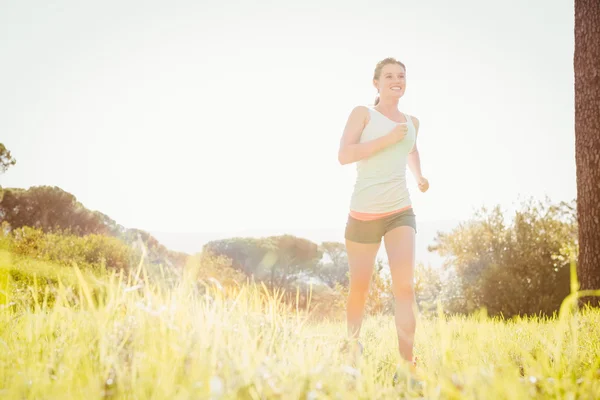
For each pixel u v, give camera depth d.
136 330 1.79
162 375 1.42
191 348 1.68
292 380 1.49
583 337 2.78
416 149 3.86
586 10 7.41
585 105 7.29
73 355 1.61
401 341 2.60
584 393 1.42
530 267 13.80
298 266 35.12
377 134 3.37
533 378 1.45
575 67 7.51
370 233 3.20
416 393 1.58
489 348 2.23
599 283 6.90
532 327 3.04
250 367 1.53
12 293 2.40
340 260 37.78
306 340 2.17
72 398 1.32
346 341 2.25
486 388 1.37
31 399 1.34
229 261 21.28
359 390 1.49
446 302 14.43
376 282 13.46
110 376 1.51
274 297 2.42
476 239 14.70
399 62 3.56
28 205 35.06
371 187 3.21
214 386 1.24
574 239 14.05
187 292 2.09
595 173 7.09
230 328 1.95
